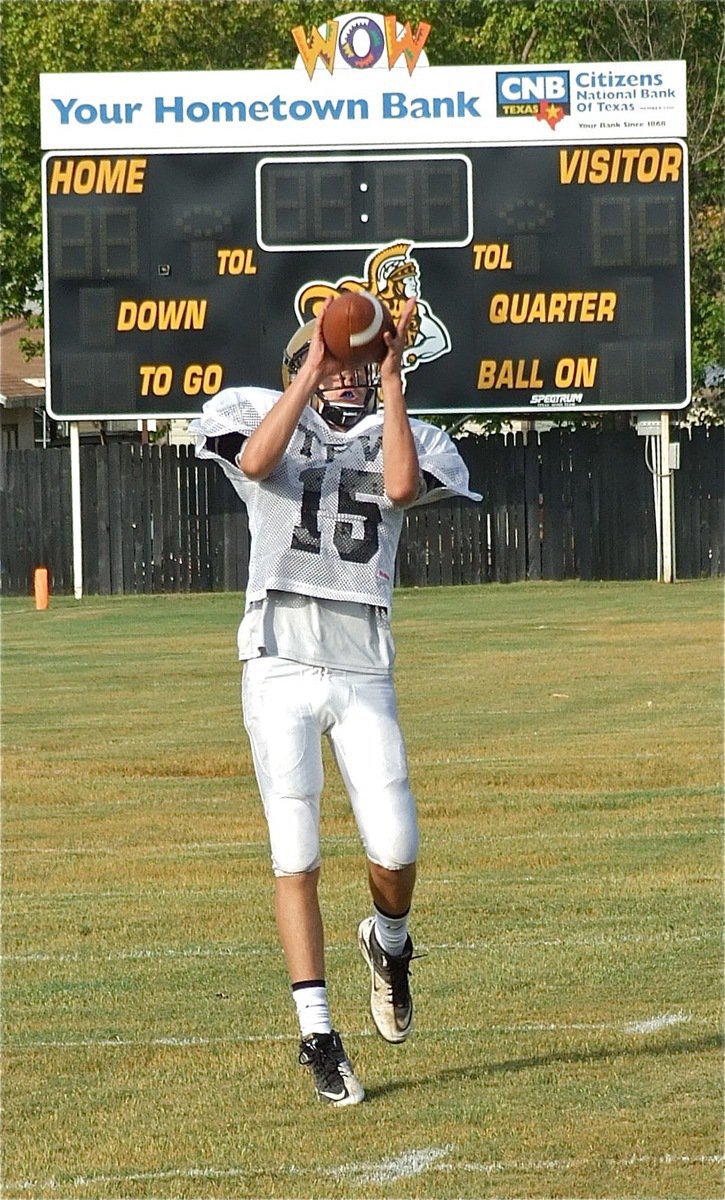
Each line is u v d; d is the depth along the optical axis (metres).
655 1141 9.20
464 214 51.69
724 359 65.19
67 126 51.50
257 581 10.14
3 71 72.00
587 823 18.75
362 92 51.47
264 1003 12.11
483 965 12.87
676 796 20.34
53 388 52.09
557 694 30.39
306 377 9.84
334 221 51.72
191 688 32.66
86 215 51.69
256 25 71.25
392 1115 9.72
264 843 18.19
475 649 38.03
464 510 57.97
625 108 51.56
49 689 32.88
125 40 71.38
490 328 51.97
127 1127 9.62
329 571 10.09
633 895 15.17
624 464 57.69
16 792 21.69
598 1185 8.59
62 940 14.03
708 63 64.44
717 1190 8.48
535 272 51.91
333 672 10.12
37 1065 10.75
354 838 18.12
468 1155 9.04
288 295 51.84
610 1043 10.96
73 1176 8.86
